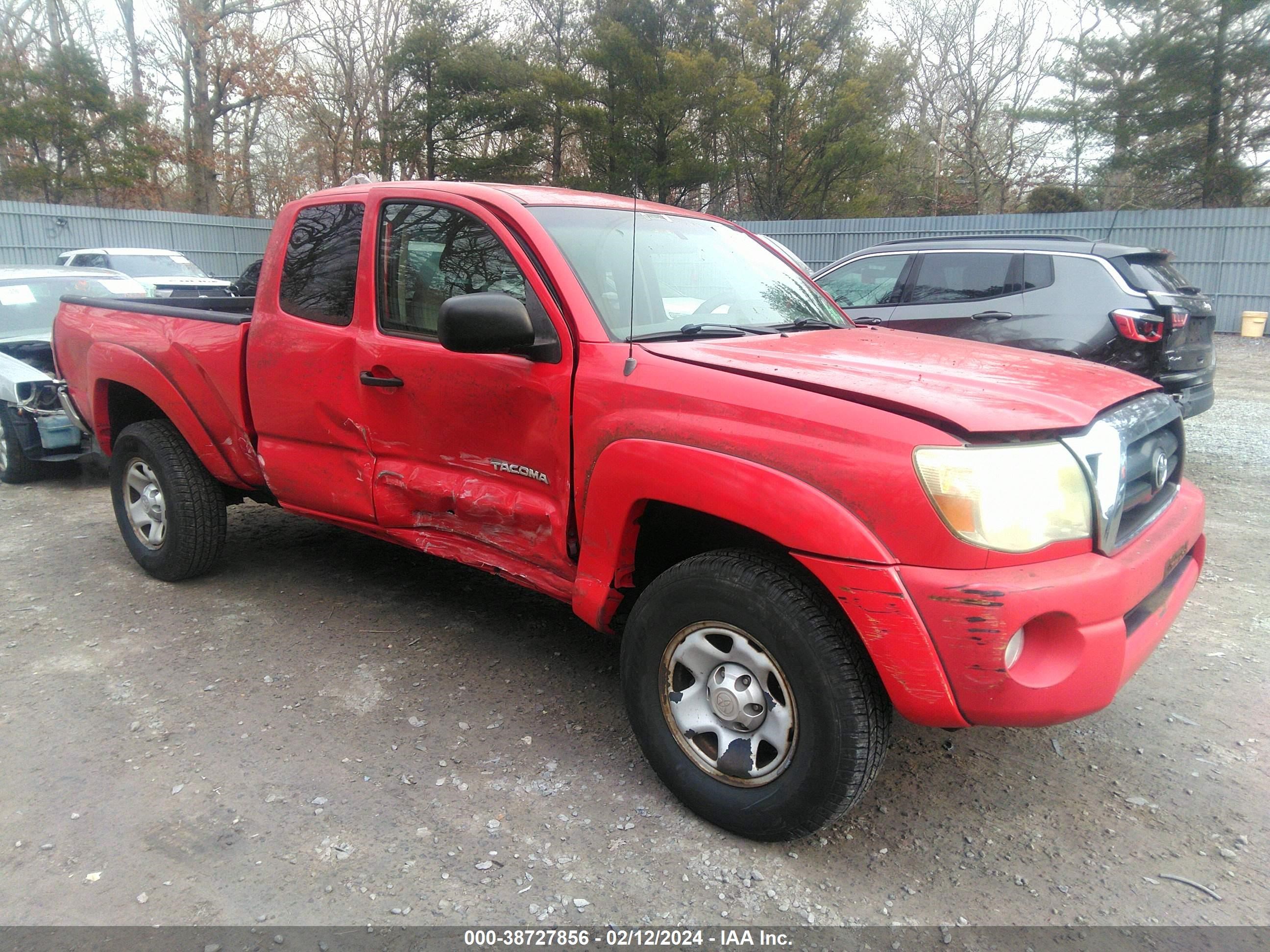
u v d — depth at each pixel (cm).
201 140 3394
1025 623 223
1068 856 264
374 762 307
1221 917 239
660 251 350
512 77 3139
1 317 764
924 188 3744
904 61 3334
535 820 277
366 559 516
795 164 3119
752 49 3075
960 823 279
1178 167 2798
